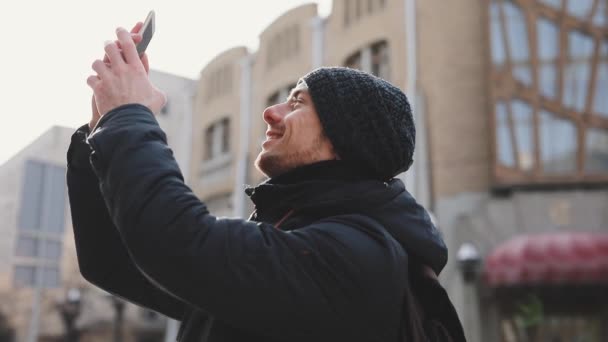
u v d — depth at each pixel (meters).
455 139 12.11
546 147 11.84
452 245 11.76
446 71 12.38
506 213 11.62
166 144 0.80
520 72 12.12
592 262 10.76
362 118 0.88
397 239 0.86
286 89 15.32
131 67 0.85
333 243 0.76
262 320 0.72
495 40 12.27
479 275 11.53
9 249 19.16
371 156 0.88
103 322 20.72
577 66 11.98
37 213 19.28
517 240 11.32
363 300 0.75
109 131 0.77
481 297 11.49
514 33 12.25
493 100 11.98
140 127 0.78
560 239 11.07
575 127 11.80
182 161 17.81
